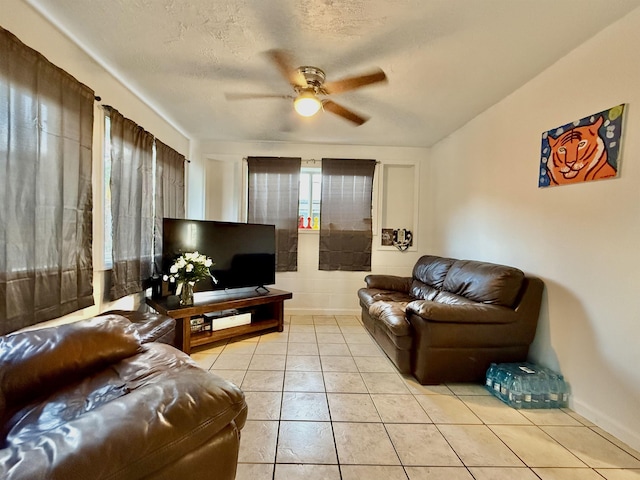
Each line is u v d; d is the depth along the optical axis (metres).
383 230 4.73
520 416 2.11
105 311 2.60
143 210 3.10
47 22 1.94
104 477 0.69
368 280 4.17
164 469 0.82
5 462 0.64
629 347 1.84
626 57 1.85
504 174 2.95
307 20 1.89
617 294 1.91
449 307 2.48
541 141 2.49
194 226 3.37
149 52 2.28
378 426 1.97
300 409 2.14
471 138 3.53
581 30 1.97
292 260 4.57
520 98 2.73
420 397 2.33
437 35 2.02
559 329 2.32
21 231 1.75
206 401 0.96
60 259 2.02
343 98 2.97
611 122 1.93
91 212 2.29
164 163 3.54
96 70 2.42
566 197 2.27
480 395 2.38
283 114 3.43
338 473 1.58
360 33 2.01
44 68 1.87
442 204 4.26
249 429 1.91
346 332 3.78
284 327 3.95
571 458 1.72
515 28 1.95
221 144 4.53
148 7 1.81
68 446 0.70
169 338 2.54
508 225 2.89
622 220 1.88
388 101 3.03
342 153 4.60
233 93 2.86
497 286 2.55
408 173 4.82
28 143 1.78
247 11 1.83
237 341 3.42
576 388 2.17
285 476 1.55
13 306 1.71
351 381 2.55
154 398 0.91
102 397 1.19
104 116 2.53
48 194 1.92
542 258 2.49
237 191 4.66
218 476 0.97
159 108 3.32
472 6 1.75
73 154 2.12
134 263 2.92
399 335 2.64
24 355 1.27
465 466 1.65
